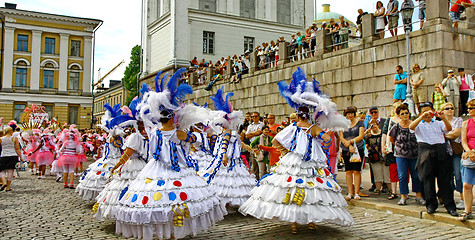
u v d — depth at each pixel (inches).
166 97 202.4
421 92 465.7
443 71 449.1
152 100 199.6
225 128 281.3
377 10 538.3
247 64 908.0
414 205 285.3
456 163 273.0
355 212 288.0
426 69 463.8
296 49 691.4
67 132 442.0
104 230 239.9
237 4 1201.4
